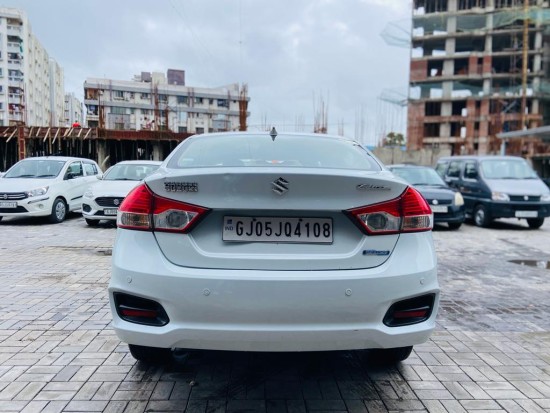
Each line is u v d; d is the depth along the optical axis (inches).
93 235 333.1
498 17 2169.0
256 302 82.0
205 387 105.1
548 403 101.0
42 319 148.3
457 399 102.0
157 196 86.6
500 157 458.3
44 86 3929.6
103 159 1023.0
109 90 2797.7
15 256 254.2
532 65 2215.8
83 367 113.7
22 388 102.5
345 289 83.4
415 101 2335.1
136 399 99.0
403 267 86.9
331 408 97.2
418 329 88.6
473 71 2260.1
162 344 84.8
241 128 1186.0
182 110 2923.2
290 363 118.6
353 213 86.1
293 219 85.9
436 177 434.3
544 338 140.6
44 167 420.8
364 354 125.1
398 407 98.2
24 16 3326.8
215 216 85.9
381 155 1341.0
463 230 402.3
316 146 122.2
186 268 84.1
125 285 85.9
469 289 199.8
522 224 450.0
